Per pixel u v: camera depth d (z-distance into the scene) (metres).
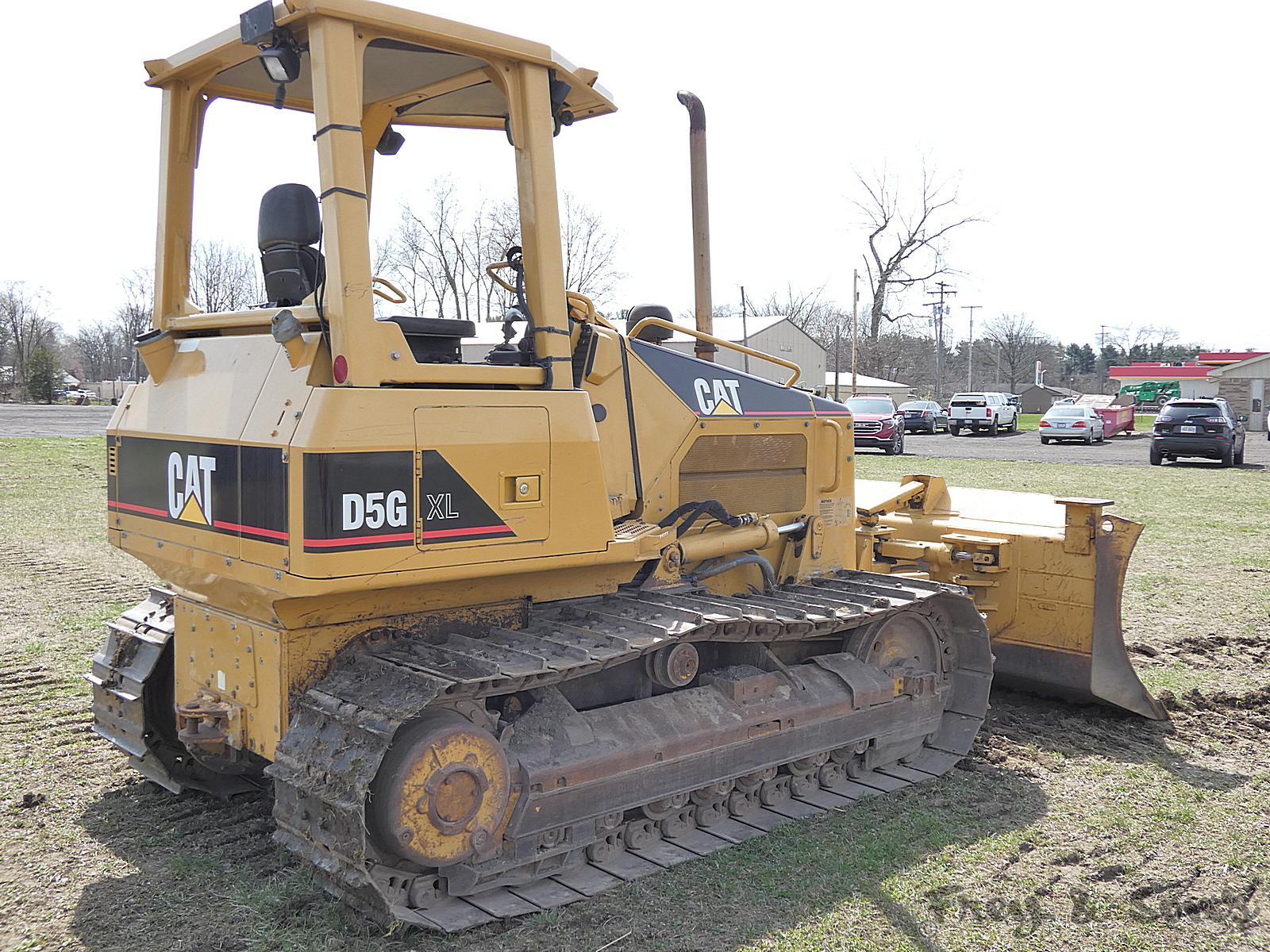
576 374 4.61
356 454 3.50
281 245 4.32
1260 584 10.28
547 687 4.27
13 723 5.98
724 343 5.50
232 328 4.20
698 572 5.20
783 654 5.36
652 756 4.32
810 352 46.38
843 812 4.97
